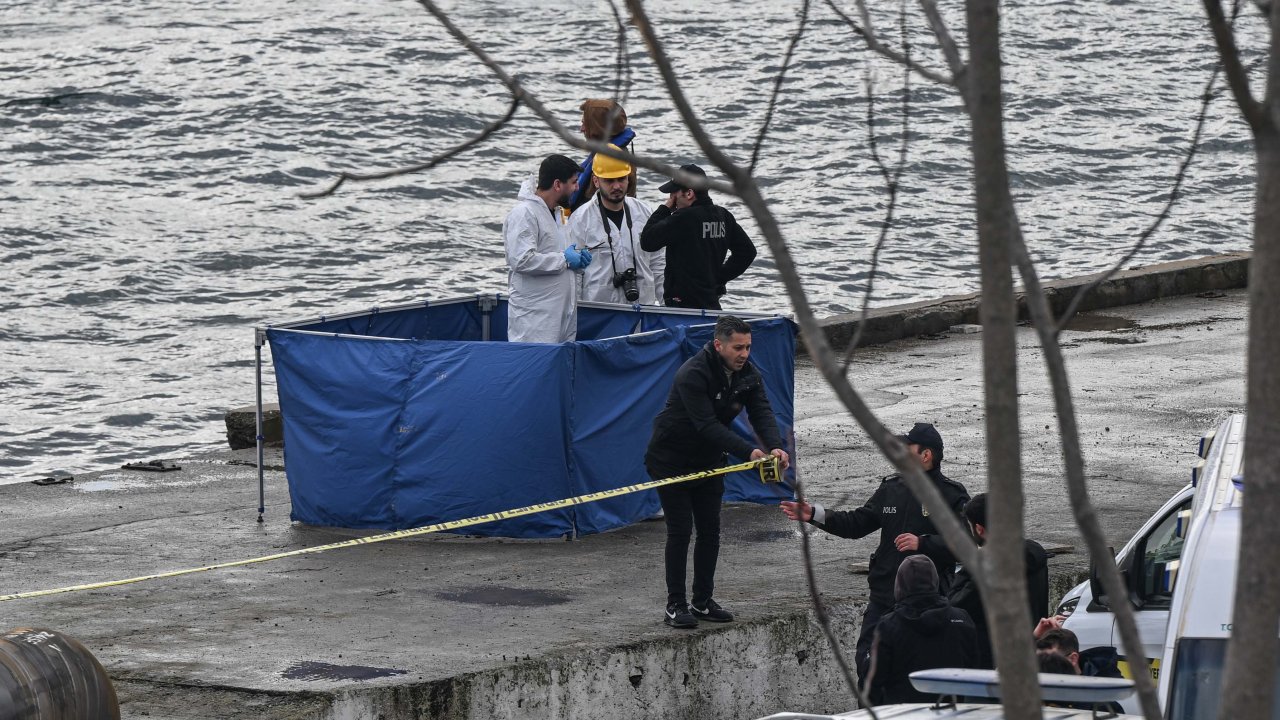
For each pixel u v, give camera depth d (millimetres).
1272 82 7629
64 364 100688
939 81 10289
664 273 51562
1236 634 7730
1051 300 82812
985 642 30703
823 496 48781
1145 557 30266
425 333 52469
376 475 44062
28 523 45969
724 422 35000
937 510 8102
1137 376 68562
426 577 39344
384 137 185625
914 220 144625
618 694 32531
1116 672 30000
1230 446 25562
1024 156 173000
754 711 34750
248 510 47469
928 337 78938
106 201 155500
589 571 39938
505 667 30969
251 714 28688
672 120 190000
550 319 46375
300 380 45156
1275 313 7617
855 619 36688
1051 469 52625
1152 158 173250
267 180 166125
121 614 35938
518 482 43031
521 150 179500
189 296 122750
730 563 41062
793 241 135625
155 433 85125
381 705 29500
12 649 22344
